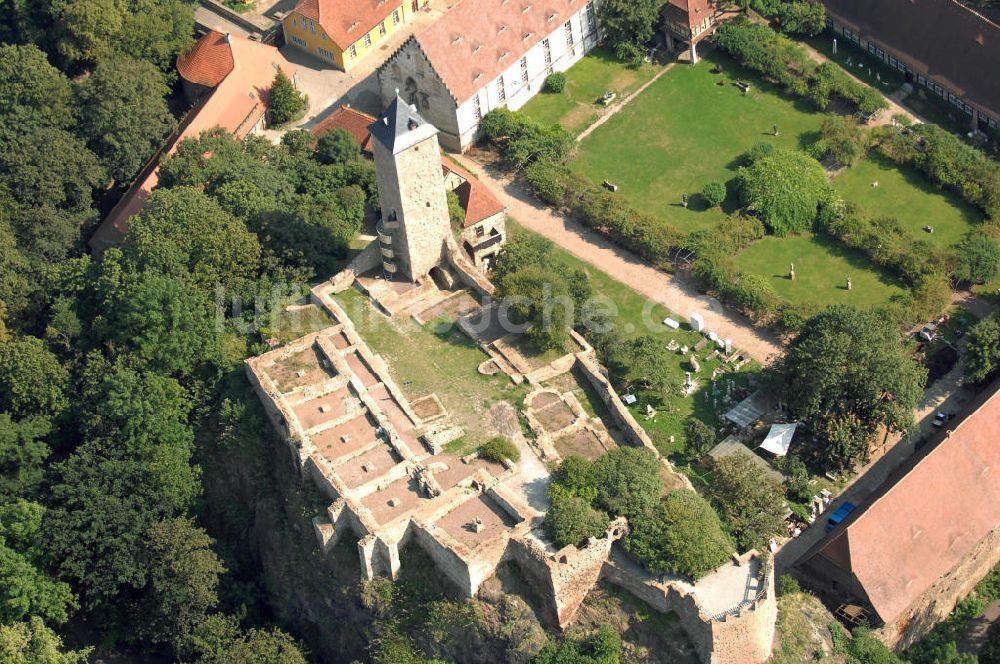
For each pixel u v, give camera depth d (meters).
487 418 151.38
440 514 140.50
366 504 142.00
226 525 153.12
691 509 137.00
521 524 137.25
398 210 158.50
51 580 148.12
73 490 149.00
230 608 147.50
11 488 152.88
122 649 151.25
